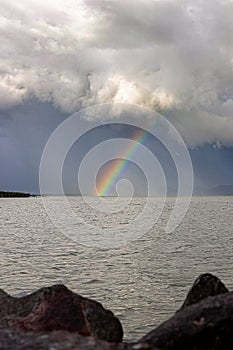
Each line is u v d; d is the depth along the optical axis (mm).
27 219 97438
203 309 11188
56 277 30000
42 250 44406
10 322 12664
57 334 10000
